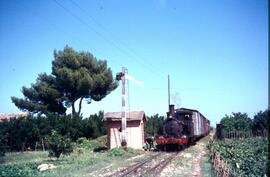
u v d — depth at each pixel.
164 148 40.31
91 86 57.06
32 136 43.81
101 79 58.47
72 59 57.09
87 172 23.20
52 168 24.88
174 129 39.00
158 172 22.53
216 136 61.47
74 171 23.55
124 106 39.62
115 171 23.34
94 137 52.50
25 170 22.52
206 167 25.08
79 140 48.38
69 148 30.34
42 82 57.81
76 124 49.59
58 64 57.72
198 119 49.53
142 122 43.03
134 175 21.19
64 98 57.66
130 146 41.66
